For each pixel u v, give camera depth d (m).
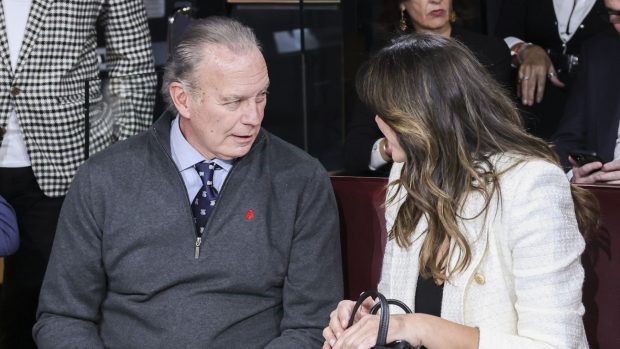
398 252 2.58
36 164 3.63
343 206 2.95
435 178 2.39
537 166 2.32
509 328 2.35
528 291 2.25
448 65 2.36
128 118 3.45
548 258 2.23
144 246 2.77
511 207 2.31
